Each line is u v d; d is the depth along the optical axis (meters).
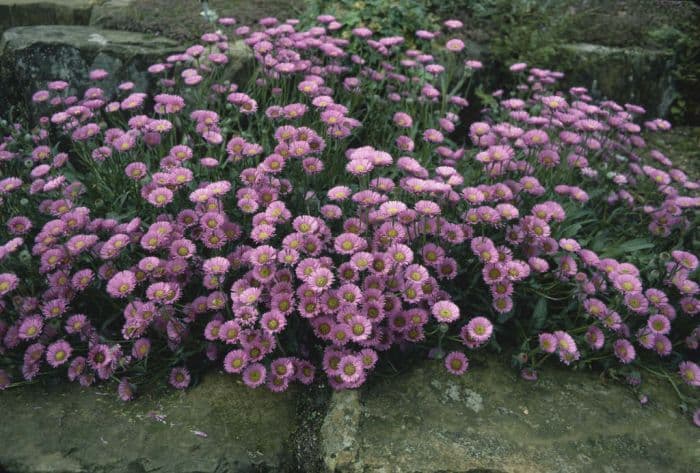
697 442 2.19
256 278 2.30
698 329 2.52
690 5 5.68
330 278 2.19
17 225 2.64
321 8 4.34
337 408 2.24
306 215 2.54
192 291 2.54
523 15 4.82
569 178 3.26
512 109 3.88
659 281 2.65
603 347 2.47
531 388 2.38
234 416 2.25
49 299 2.43
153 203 2.47
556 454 2.11
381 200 2.54
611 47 4.89
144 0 4.83
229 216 2.72
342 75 4.09
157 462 2.06
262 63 3.67
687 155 4.67
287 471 2.13
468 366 2.46
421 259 2.54
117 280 2.28
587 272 2.71
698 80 5.02
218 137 3.01
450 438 2.14
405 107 3.86
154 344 2.42
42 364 2.40
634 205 3.31
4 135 3.70
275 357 2.38
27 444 2.12
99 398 2.32
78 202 2.88
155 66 3.57
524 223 2.58
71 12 4.70
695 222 3.01
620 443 2.17
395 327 2.32
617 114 3.75
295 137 2.75
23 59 3.89
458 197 2.72
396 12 4.27
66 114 3.05
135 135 2.99
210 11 4.29
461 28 4.64
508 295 2.41
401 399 2.30
